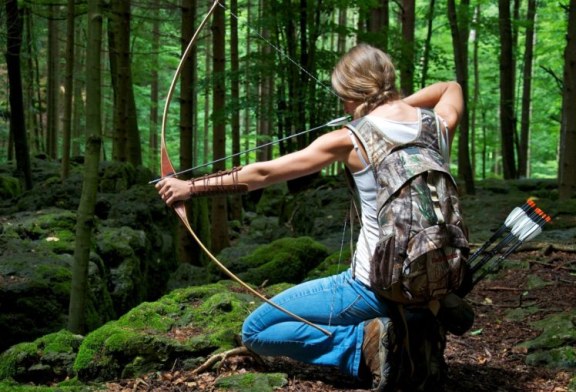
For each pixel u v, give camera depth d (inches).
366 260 106.7
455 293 109.9
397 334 105.5
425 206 94.3
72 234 258.8
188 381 123.9
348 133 100.0
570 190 343.3
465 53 649.6
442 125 103.2
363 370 114.9
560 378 129.0
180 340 136.0
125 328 140.8
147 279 289.9
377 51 104.2
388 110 101.8
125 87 451.5
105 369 128.7
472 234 277.1
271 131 683.4
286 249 238.5
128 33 449.7
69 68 404.2
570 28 336.5
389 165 96.4
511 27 669.3
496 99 1048.8
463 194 442.9
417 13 666.2
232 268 242.4
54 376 132.9
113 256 251.3
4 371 131.9
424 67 551.2
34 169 462.9
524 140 732.7
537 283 185.3
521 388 124.0
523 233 112.7
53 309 195.5
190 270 289.3
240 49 1016.2
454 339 148.7
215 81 399.9
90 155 154.5
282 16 451.5
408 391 109.3
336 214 374.9
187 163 330.0
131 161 495.5
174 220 361.1
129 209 311.7
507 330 155.3
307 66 456.4
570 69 338.3
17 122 356.8
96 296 214.2
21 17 362.6
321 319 112.6
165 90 1061.8
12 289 191.9
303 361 117.1
